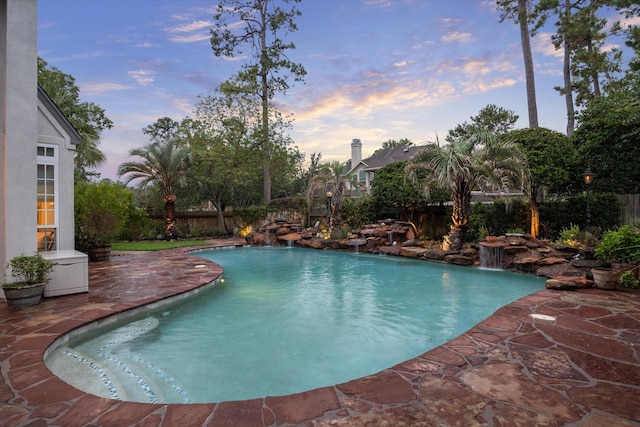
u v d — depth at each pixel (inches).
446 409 99.0
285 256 547.8
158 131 1606.8
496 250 393.1
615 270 252.8
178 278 311.6
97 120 866.8
